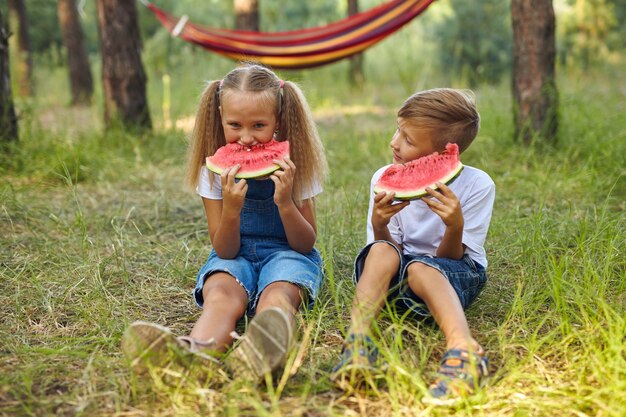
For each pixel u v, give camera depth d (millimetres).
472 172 2775
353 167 6238
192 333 2381
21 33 12625
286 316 2160
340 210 4559
